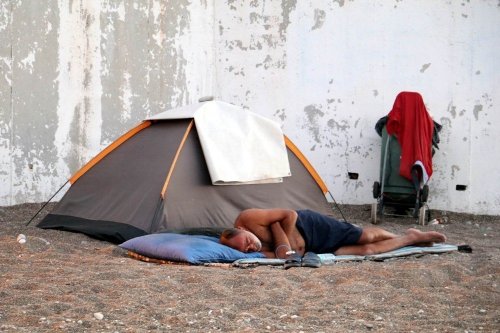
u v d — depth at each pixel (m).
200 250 6.36
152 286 5.36
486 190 11.05
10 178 10.08
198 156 8.00
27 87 10.22
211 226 7.81
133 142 8.40
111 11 10.95
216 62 11.89
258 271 5.98
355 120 11.46
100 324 4.34
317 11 11.57
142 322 4.43
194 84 11.70
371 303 5.04
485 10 11.04
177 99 11.55
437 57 11.20
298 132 11.65
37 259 6.36
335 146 11.54
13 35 10.06
